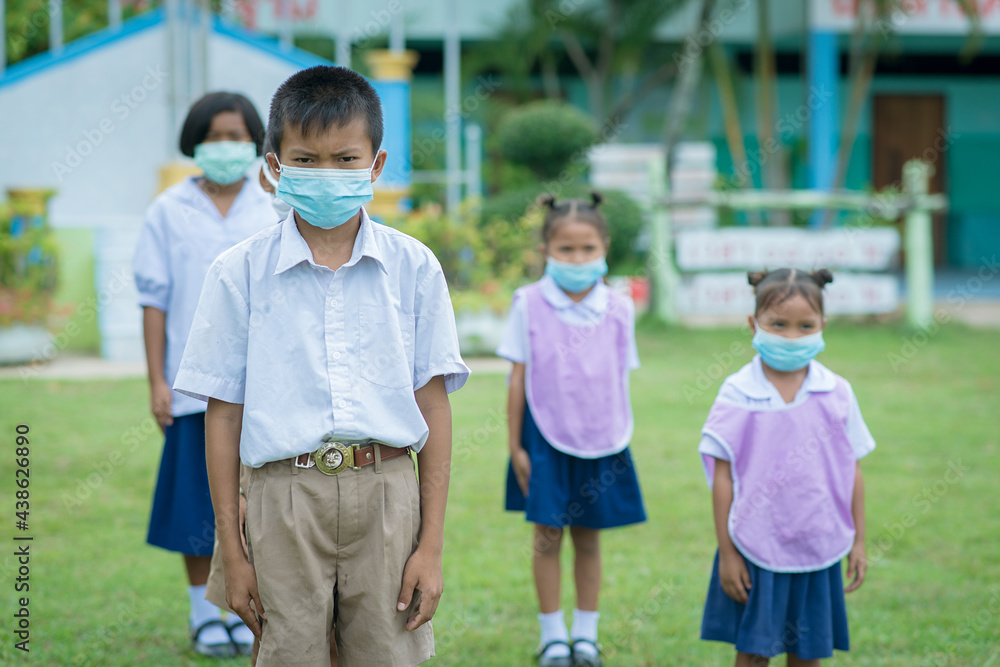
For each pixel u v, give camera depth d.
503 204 11.42
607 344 3.53
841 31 13.84
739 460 2.86
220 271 2.19
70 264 9.01
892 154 16.98
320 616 2.19
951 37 15.27
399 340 2.22
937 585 3.94
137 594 3.86
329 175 2.09
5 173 9.66
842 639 2.90
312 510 2.16
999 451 5.93
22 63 10.38
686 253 10.42
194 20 9.63
